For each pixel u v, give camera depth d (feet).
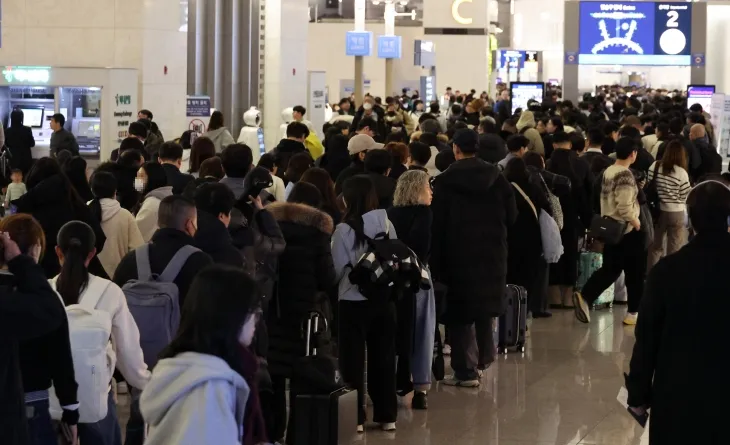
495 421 25.13
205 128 59.62
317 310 21.21
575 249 38.01
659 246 39.32
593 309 39.52
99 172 25.39
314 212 21.29
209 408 10.35
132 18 61.98
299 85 92.12
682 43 107.86
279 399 21.18
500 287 26.71
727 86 153.99
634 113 65.10
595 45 109.09
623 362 31.27
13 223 15.79
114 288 17.52
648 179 40.16
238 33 87.20
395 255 22.58
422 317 25.07
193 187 25.73
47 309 14.12
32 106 50.62
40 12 62.03
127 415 24.97
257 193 20.92
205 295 10.59
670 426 14.92
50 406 16.92
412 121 67.72
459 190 26.27
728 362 14.78
